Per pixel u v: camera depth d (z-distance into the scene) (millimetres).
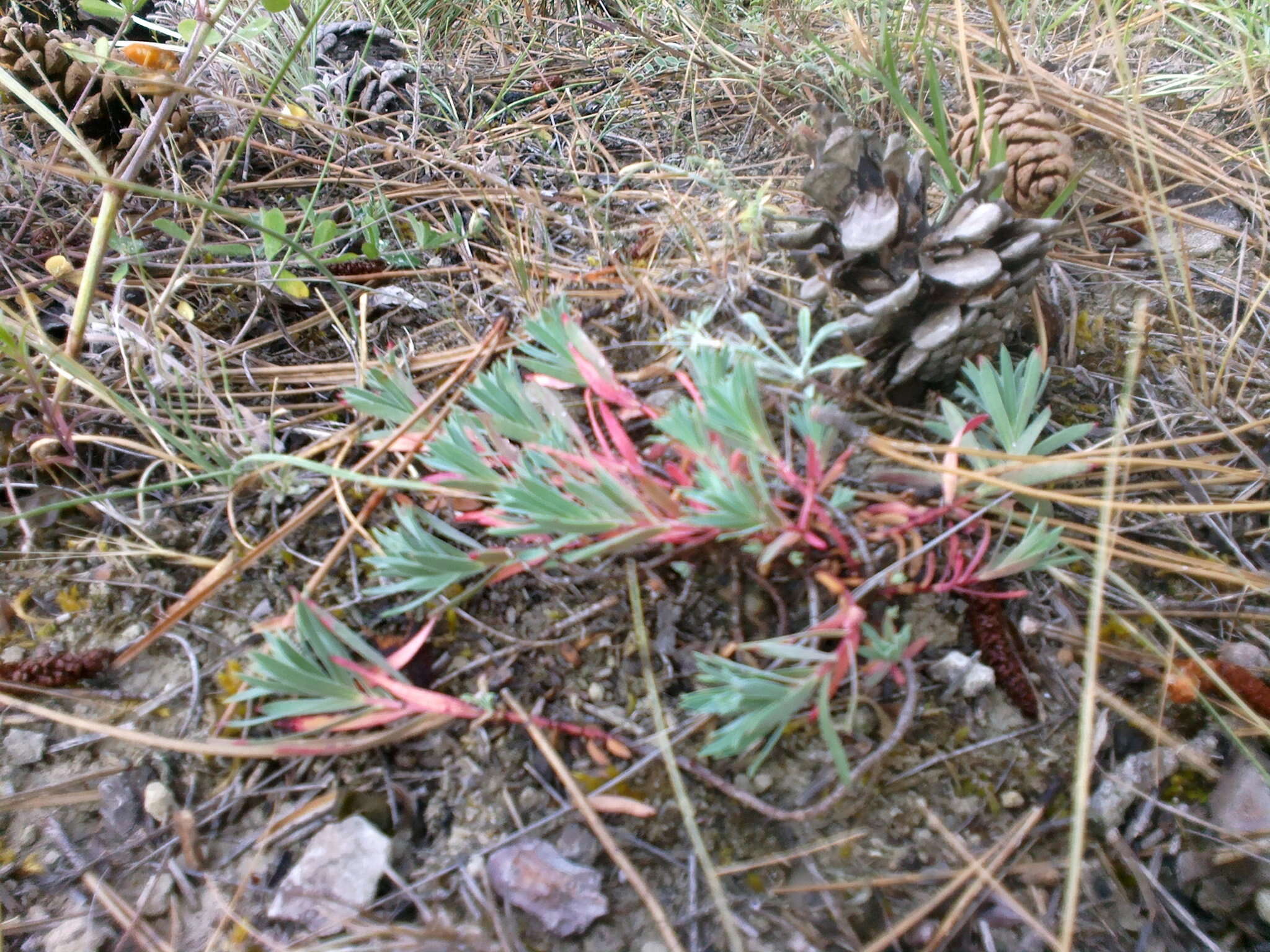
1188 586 193
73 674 172
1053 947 146
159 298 229
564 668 172
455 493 174
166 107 233
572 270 252
